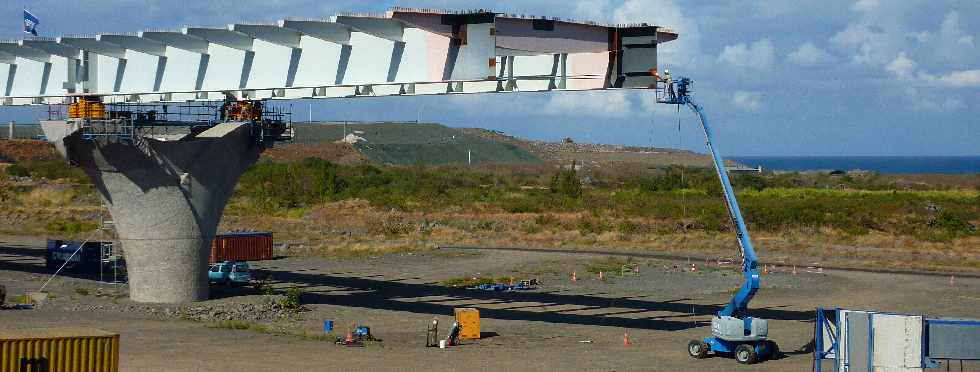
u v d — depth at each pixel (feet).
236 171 156.76
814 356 113.60
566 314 161.48
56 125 150.00
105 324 135.44
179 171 151.02
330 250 259.19
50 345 85.71
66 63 164.14
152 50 148.97
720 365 117.60
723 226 313.94
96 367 87.97
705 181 506.89
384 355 119.96
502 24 124.16
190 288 156.35
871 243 288.10
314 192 401.70
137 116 152.46
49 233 289.33
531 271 222.28
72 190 396.37
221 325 138.51
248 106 155.12
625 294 187.73
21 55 166.71
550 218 334.24
